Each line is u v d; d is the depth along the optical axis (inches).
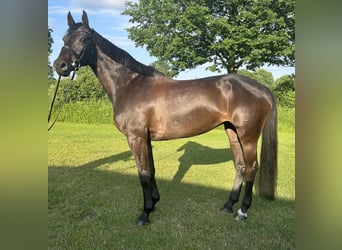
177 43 556.4
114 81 106.7
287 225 105.0
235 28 518.6
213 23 514.9
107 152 247.4
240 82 102.3
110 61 106.5
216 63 585.0
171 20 604.4
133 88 104.5
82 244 91.9
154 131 104.6
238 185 117.2
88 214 115.0
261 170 110.8
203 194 138.9
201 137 366.6
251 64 551.2
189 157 231.3
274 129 105.5
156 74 107.7
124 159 219.6
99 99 529.7
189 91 102.3
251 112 100.0
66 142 296.4
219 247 90.8
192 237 96.4
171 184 154.7
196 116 101.5
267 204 124.8
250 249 89.7
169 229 101.9
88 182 157.1
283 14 544.1
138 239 95.0
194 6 550.0
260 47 525.0
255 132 102.4
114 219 109.4
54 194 136.6
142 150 103.5
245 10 534.6
